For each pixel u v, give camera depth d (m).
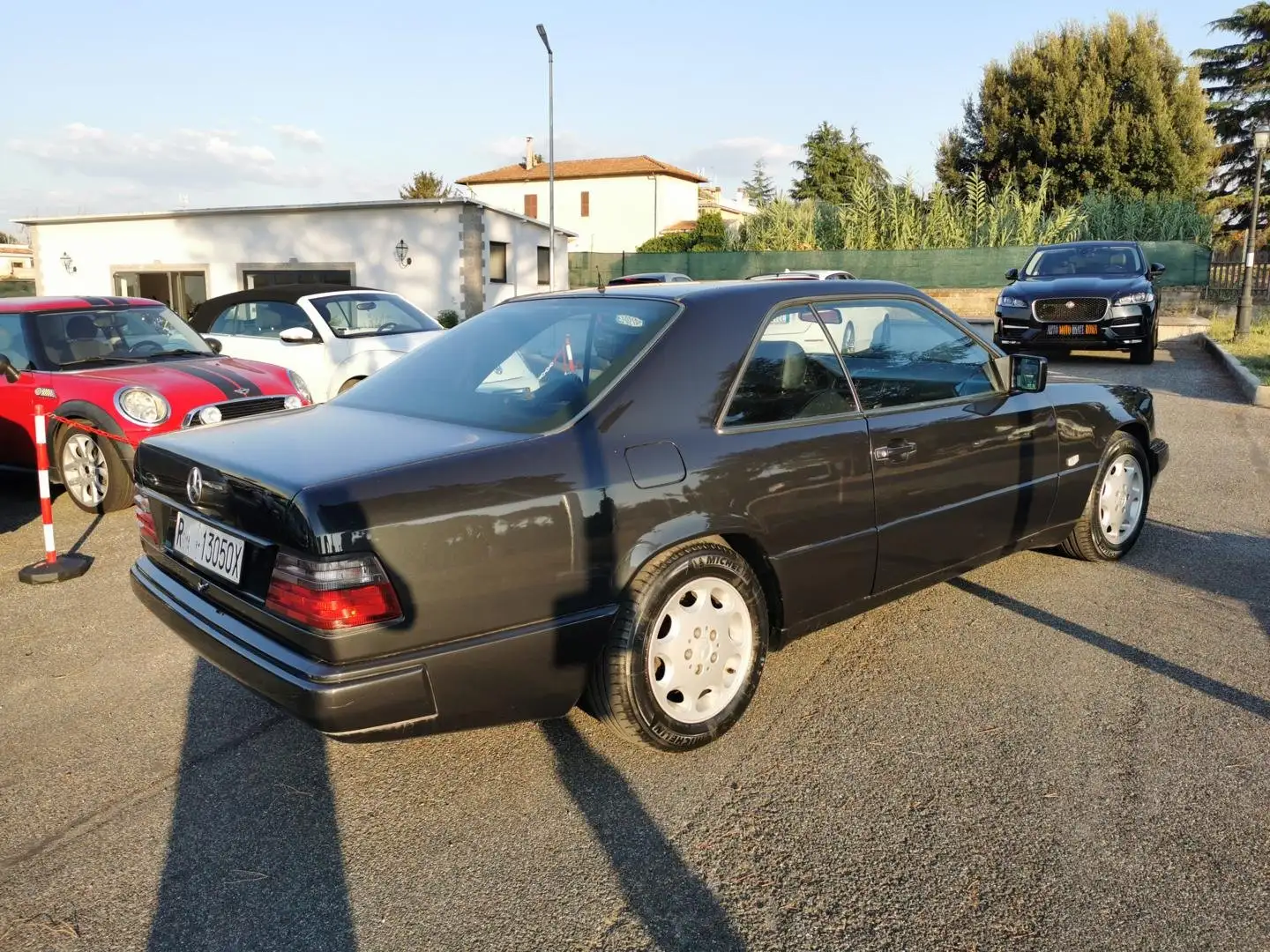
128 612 4.59
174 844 2.67
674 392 3.01
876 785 2.88
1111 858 2.49
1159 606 4.30
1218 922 2.24
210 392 6.65
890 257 26.52
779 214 30.77
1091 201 28.58
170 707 3.54
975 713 3.32
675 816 2.75
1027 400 4.21
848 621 4.21
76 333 7.05
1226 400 10.26
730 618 3.12
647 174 55.25
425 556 2.51
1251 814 2.67
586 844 2.63
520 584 2.65
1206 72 44.41
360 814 2.81
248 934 2.29
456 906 2.38
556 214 57.34
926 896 2.36
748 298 3.30
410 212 22.34
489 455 2.68
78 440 6.49
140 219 24.92
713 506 2.98
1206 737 3.12
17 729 3.37
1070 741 3.11
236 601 2.74
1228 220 44.41
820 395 3.39
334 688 2.42
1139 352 13.23
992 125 35.66
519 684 2.70
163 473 3.13
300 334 8.73
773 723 3.29
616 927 2.29
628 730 2.92
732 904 2.36
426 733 2.61
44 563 5.19
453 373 3.40
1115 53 33.22
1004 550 4.23
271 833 2.72
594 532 2.75
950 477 3.77
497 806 2.83
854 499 3.40
